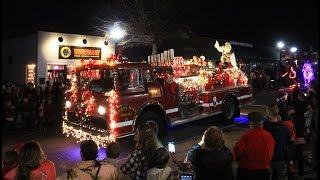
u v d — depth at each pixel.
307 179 6.39
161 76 9.98
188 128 11.84
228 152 4.04
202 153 4.02
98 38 20.03
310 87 9.15
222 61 13.35
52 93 12.34
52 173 3.91
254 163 4.50
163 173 3.87
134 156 4.36
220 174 3.96
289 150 5.39
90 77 9.47
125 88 8.88
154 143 4.29
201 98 11.31
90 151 4.06
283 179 5.27
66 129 10.30
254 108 16.59
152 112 9.60
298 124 6.63
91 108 8.95
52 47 18.23
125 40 23.11
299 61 19.86
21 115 12.30
